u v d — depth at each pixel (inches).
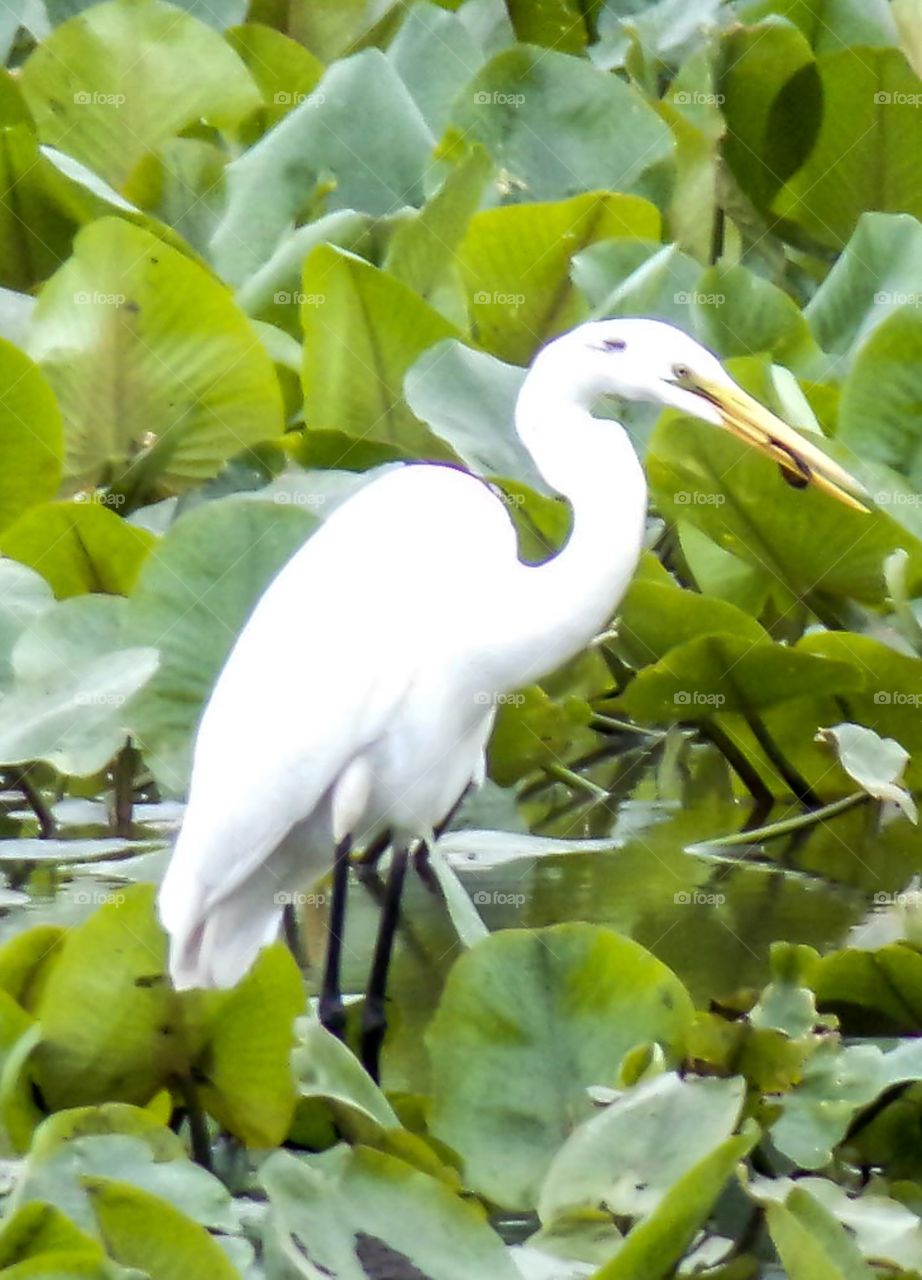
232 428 459.8
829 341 501.0
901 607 394.9
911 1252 233.9
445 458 462.3
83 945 257.3
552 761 428.1
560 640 334.6
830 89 570.6
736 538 420.8
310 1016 253.0
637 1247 215.5
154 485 467.8
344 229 508.7
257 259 548.4
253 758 312.0
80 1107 248.2
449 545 330.0
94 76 588.7
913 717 399.5
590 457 334.6
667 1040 264.1
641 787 446.0
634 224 500.4
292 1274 217.6
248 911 322.0
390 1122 245.3
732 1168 214.4
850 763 370.6
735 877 389.7
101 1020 260.4
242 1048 263.4
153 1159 238.5
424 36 637.9
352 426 462.3
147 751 388.2
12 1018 259.1
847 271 500.4
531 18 717.3
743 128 581.6
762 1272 240.8
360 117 551.2
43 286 488.7
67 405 451.5
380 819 331.3
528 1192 253.9
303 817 318.0
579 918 366.0
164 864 382.0
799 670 390.6
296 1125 273.4
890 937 313.9
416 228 503.8
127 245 440.1
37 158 517.0
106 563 422.0
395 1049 324.2
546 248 496.7
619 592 337.7
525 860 401.1
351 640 319.3
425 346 445.7
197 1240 218.1
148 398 454.0
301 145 549.0
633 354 330.6
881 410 429.7
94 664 372.2
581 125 573.6
